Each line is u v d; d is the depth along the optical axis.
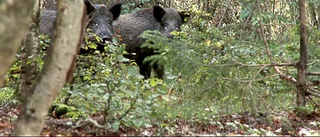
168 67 11.71
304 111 11.63
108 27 19.47
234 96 11.82
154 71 20.41
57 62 7.29
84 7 7.63
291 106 12.87
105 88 11.45
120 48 11.74
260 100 11.81
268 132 9.80
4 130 10.03
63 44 7.30
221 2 24.55
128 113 10.51
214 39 13.15
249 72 11.84
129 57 20.44
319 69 11.98
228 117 11.79
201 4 25.67
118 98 10.42
